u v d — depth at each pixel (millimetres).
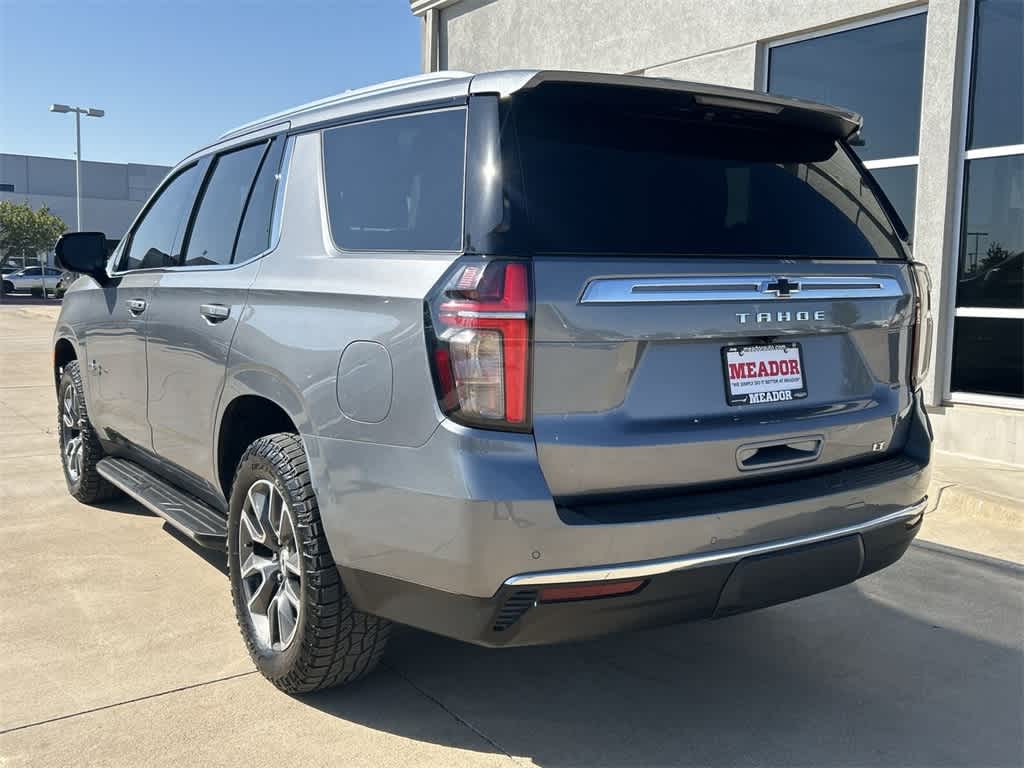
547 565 2309
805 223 2850
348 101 3119
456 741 2758
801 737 2830
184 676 3131
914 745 2799
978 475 5906
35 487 5656
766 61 8062
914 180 7129
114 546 4488
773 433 2641
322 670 2852
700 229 2613
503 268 2316
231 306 3275
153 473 4410
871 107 7348
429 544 2381
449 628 2445
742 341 2613
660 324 2447
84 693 2998
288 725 2820
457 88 2627
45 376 11500
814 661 3383
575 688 3121
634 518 2359
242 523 3176
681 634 3607
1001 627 3719
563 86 2520
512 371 2299
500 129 2459
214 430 3430
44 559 4289
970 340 6746
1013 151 6398
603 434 2385
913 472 2916
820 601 3990
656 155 2658
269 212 3324
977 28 6574
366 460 2539
